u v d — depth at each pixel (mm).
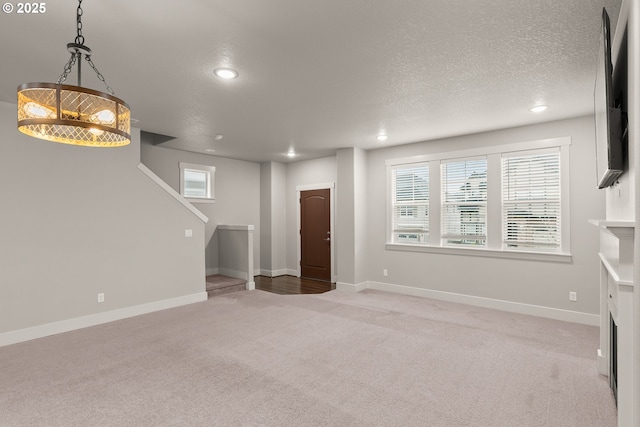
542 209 4344
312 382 2592
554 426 2059
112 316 4172
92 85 3090
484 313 4445
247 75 2883
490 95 3348
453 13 2002
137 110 3820
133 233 4418
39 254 3645
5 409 2234
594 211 3967
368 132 4812
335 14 2002
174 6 1900
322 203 6961
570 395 2408
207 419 2119
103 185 4160
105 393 2434
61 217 3811
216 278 6246
